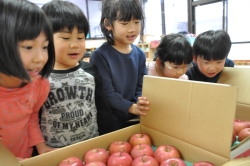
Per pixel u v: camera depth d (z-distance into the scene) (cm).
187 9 381
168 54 103
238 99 95
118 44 108
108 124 99
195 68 122
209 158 61
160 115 76
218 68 104
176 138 72
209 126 61
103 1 106
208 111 61
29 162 58
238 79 98
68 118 89
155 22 445
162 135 77
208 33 107
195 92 64
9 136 72
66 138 89
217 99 59
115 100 100
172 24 418
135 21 97
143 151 71
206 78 117
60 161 65
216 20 349
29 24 53
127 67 109
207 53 101
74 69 93
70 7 83
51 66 69
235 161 49
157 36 423
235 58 329
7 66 54
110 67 103
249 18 312
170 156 67
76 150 69
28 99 73
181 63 102
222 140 58
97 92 98
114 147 73
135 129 85
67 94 89
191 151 67
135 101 113
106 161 69
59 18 79
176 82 70
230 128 56
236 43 333
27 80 57
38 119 88
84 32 85
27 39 54
